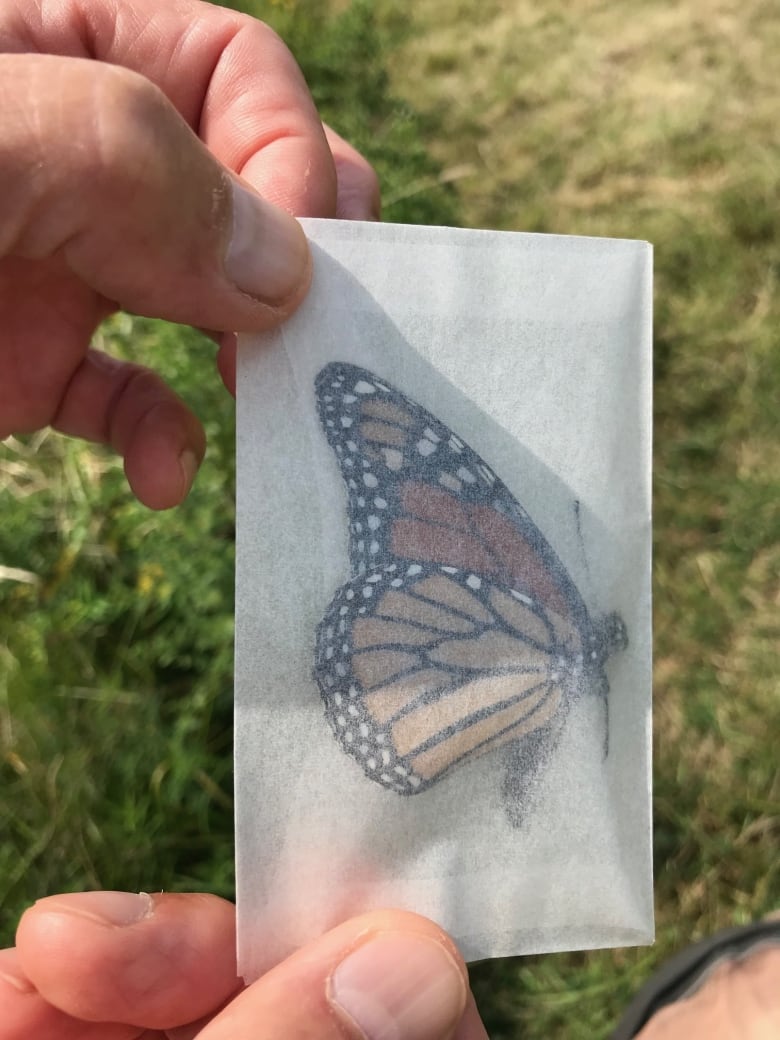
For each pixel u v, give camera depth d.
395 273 0.11
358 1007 0.10
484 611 0.11
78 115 0.09
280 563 0.11
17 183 0.10
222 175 0.10
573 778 0.11
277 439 0.11
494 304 0.11
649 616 0.12
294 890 0.11
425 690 0.11
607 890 0.11
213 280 0.11
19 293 0.14
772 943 0.18
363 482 0.11
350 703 0.11
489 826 0.11
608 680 0.12
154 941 0.12
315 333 0.11
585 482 0.12
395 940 0.10
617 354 0.12
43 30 0.15
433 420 0.11
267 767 0.11
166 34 0.15
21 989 0.13
